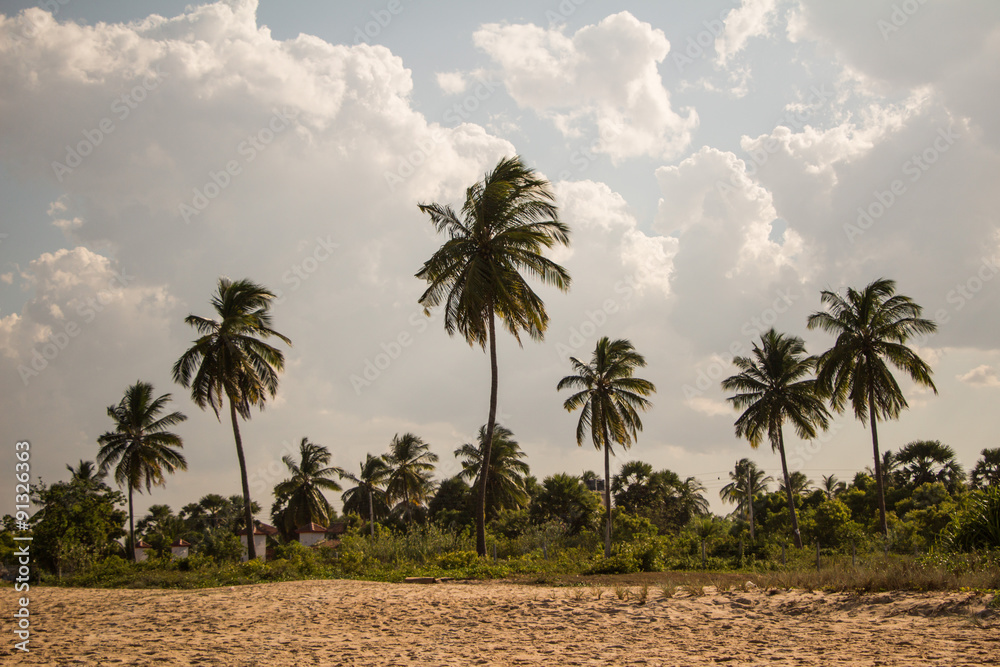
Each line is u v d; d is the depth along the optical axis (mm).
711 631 10500
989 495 14102
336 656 9484
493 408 24297
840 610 10914
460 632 11109
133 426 36125
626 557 24688
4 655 9852
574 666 8641
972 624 9227
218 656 9547
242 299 28281
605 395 34000
